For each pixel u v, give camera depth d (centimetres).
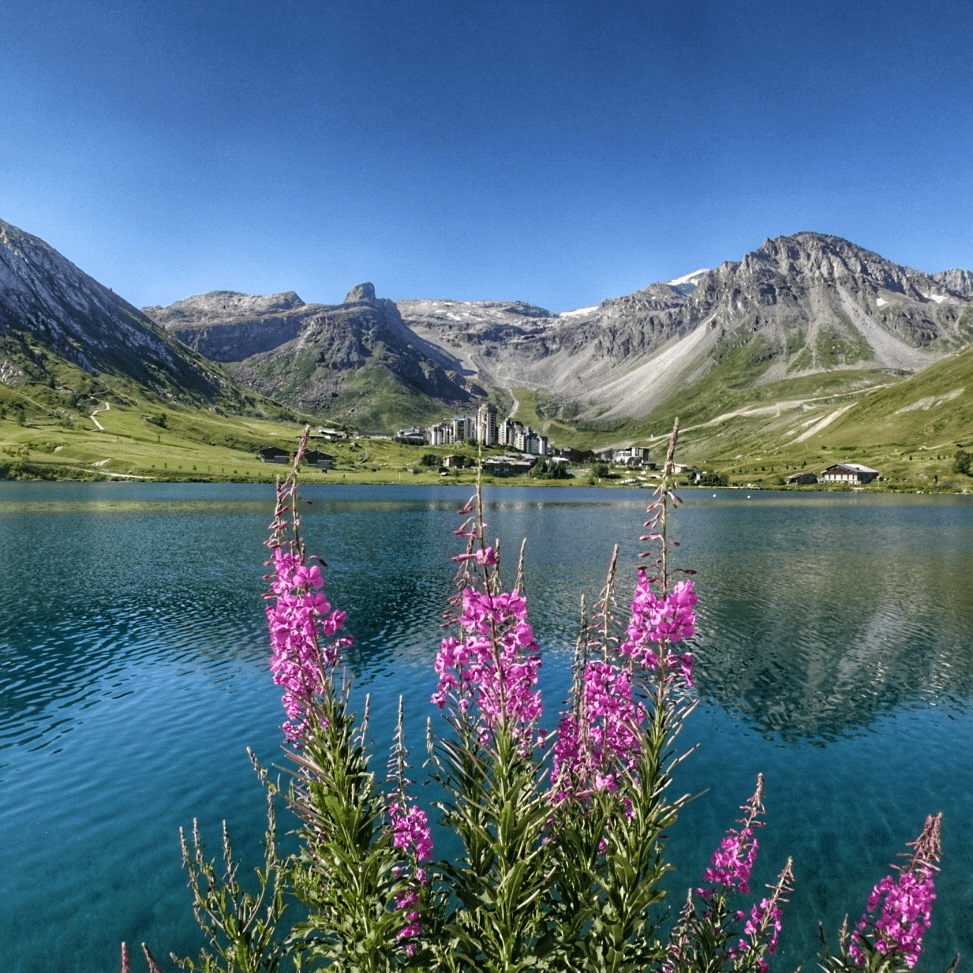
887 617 5500
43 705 3456
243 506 15300
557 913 789
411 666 4103
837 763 2911
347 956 755
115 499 16588
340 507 16662
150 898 1938
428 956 790
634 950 758
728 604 5953
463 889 773
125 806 2464
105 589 6247
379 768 2639
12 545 8944
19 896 1953
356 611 5541
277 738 3050
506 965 688
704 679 4000
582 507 18100
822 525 13050
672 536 11012
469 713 840
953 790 2666
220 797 2530
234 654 4319
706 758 2964
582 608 1015
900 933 934
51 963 1684
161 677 3872
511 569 7612
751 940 1249
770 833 2334
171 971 1614
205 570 7225
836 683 3938
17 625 5006
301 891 888
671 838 2302
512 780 712
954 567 7931
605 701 886
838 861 2158
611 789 871
